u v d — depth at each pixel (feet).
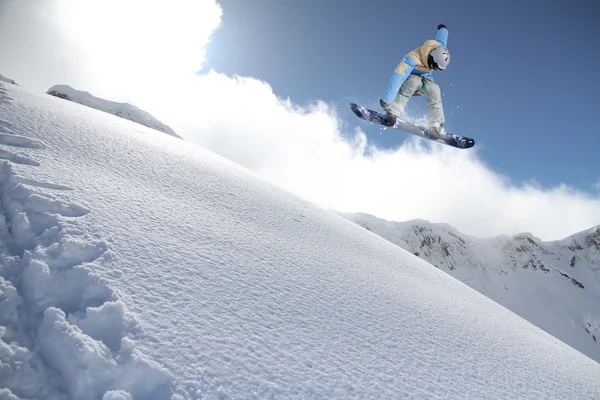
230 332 7.92
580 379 16.17
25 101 22.49
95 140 19.95
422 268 30.91
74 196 11.20
